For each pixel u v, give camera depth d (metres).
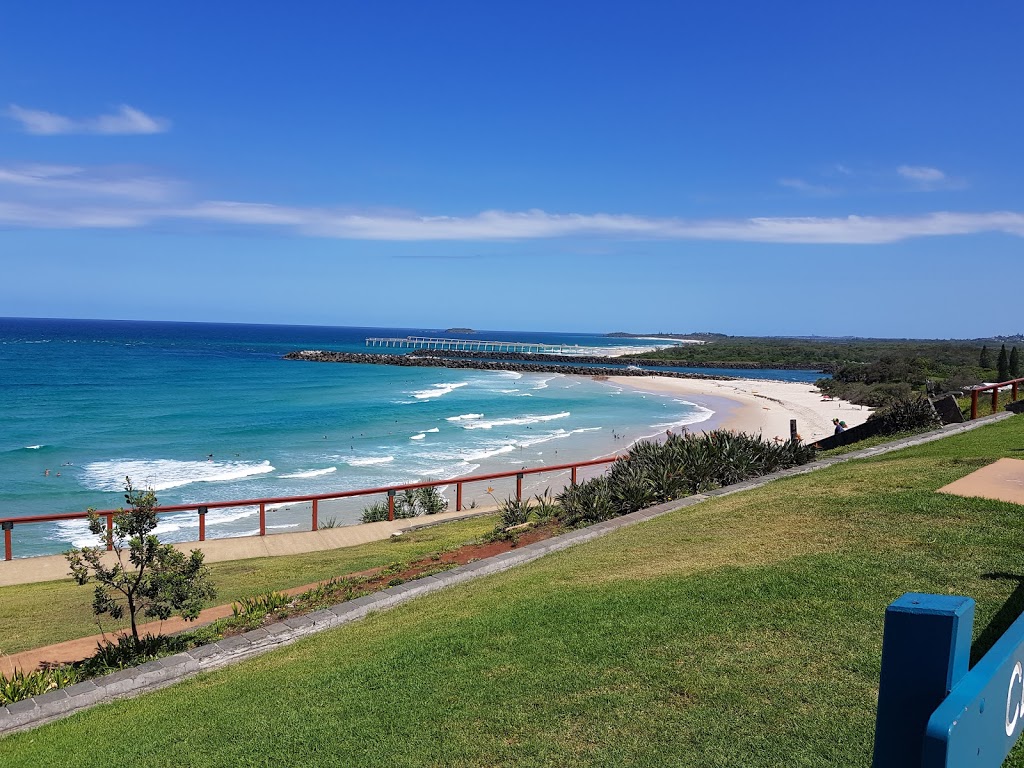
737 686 4.36
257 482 27.41
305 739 4.54
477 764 3.92
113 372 74.31
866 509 7.88
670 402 58.75
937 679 1.29
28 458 31.31
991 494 7.72
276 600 8.98
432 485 15.99
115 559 12.66
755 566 6.49
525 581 7.48
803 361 135.75
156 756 4.73
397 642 6.18
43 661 8.11
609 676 4.73
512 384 75.56
